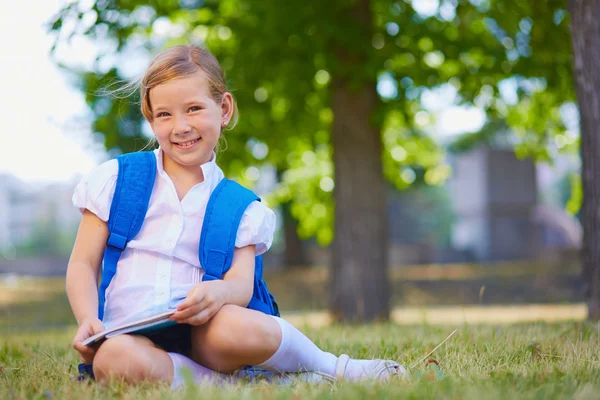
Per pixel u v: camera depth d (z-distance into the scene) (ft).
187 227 8.27
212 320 7.68
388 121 31.63
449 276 60.03
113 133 29.22
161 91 8.23
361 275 28.35
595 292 16.16
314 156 39.01
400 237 141.59
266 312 8.54
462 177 95.91
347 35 26.30
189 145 8.30
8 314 41.57
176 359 7.62
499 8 27.40
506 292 51.90
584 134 16.14
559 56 27.20
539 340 11.00
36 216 181.68
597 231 16.07
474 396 6.37
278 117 32.94
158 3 27.14
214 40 29.73
